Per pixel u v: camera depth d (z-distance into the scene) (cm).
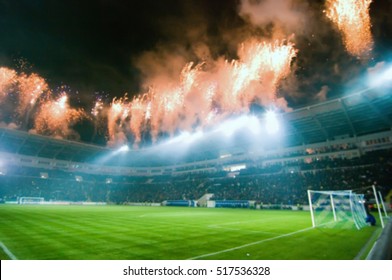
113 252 826
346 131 4025
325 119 3853
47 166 5847
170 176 6612
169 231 1300
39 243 954
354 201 1623
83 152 6175
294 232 1259
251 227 1472
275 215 2448
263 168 4891
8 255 775
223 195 4772
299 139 4553
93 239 1048
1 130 4622
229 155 5703
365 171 3597
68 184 5775
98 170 6731
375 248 282
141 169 7100
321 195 3481
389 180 3247
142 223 1684
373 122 3662
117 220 1866
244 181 4928
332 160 4066
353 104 3388
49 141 5403
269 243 975
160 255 790
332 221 1725
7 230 1256
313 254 795
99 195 5928
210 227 1473
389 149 3612
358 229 1334
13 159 5372
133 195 6084
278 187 4222
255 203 4012
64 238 1062
